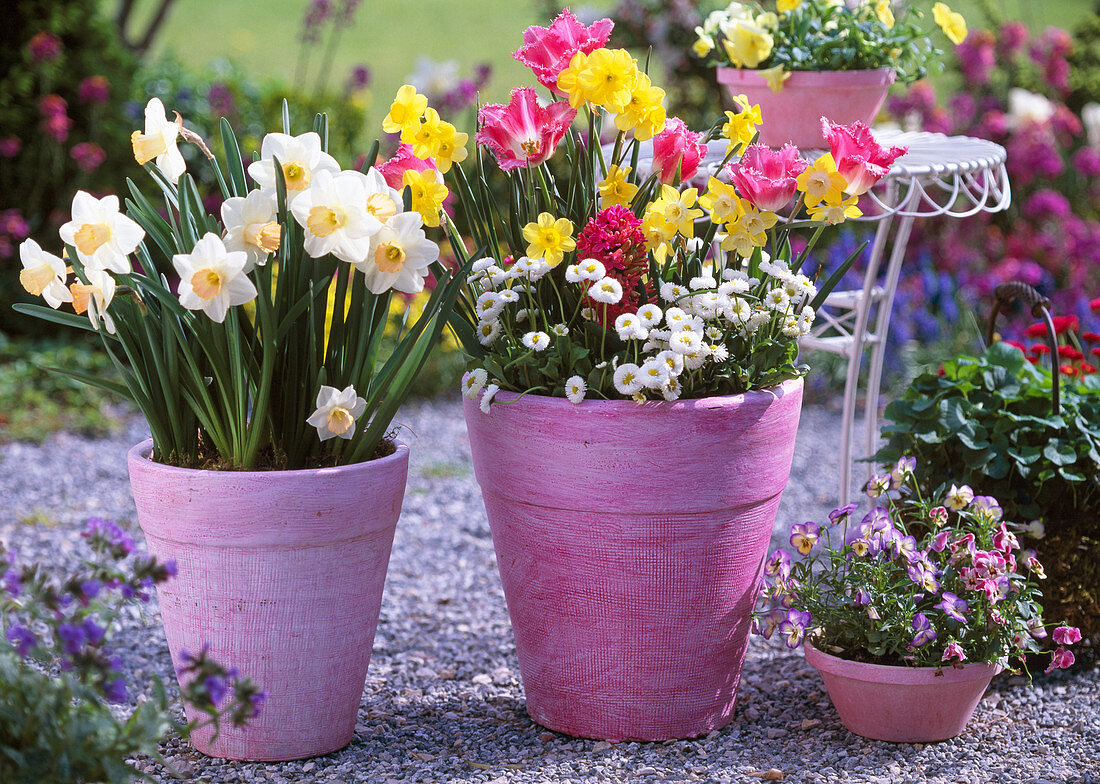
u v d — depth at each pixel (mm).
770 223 1995
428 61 6324
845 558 2209
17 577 1487
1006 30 6160
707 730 2184
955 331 5387
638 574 2027
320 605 1967
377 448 2129
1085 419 2465
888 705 2115
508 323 2072
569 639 2117
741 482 2020
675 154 2082
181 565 1938
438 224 2160
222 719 2002
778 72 2553
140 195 1986
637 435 1939
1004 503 2439
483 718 2305
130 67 5676
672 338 1902
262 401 1896
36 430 4551
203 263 1785
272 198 1890
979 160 2486
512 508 2088
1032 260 5574
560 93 2074
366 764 2047
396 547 3512
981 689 2141
